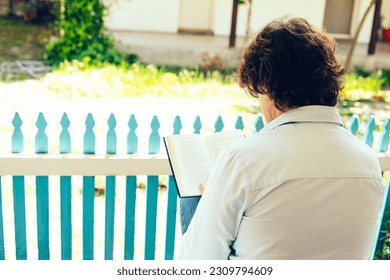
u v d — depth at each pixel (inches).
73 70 419.2
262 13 631.2
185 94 385.7
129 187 137.5
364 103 396.2
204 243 71.7
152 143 136.5
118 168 133.0
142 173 134.7
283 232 66.5
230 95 392.8
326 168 66.9
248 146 68.7
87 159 130.6
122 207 206.7
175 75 435.8
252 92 73.4
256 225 67.3
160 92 379.9
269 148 67.6
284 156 66.8
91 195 136.7
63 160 129.7
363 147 71.6
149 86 393.4
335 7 679.7
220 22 636.1
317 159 67.0
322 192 66.5
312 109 69.2
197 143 96.8
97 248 178.5
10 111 319.9
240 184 67.2
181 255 76.7
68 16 473.7
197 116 137.2
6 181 224.1
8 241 179.3
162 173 135.6
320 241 67.4
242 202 67.4
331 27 686.5
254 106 367.9
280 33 69.1
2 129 288.4
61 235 139.1
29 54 505.0
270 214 66.4
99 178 226.2
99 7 479.8
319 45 68.8
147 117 322.7
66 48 472.4
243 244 69.8
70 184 134.8
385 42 682.2
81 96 359.6
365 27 666.2
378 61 557.3
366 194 68.8
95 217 199.0
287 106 69.9
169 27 624.7
